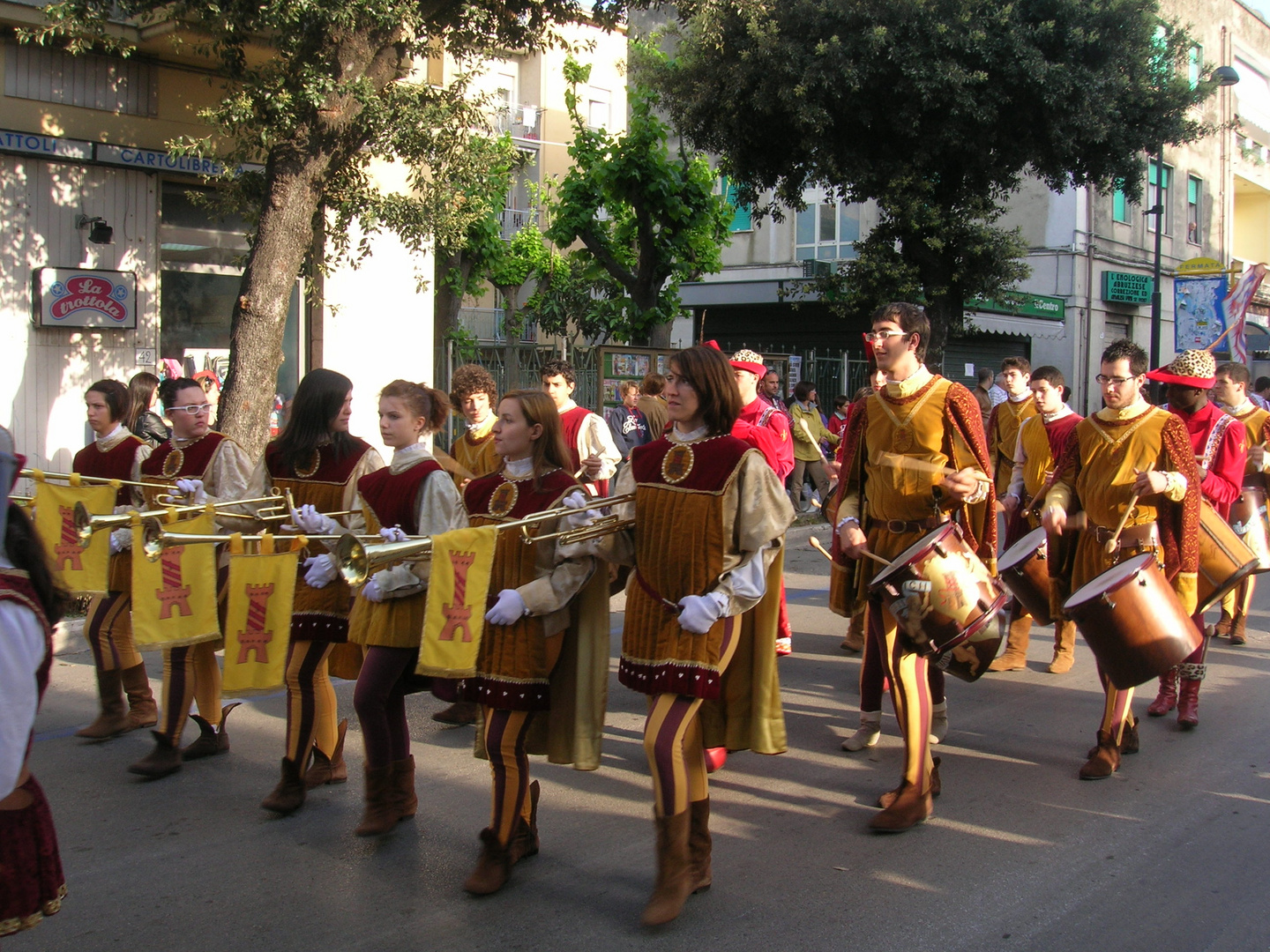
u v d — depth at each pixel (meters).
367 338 11.94
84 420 10.71
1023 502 7.14
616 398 12.20
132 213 10.92
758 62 14.07
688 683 3.45
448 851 4.21
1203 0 27.20
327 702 4.76
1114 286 24.56
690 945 3.47
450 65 12.70
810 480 16.17
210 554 4.02
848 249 22.80
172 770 5.06
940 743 5.61
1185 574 5.25
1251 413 7.74
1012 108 14.38
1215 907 3.77
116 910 3.73
